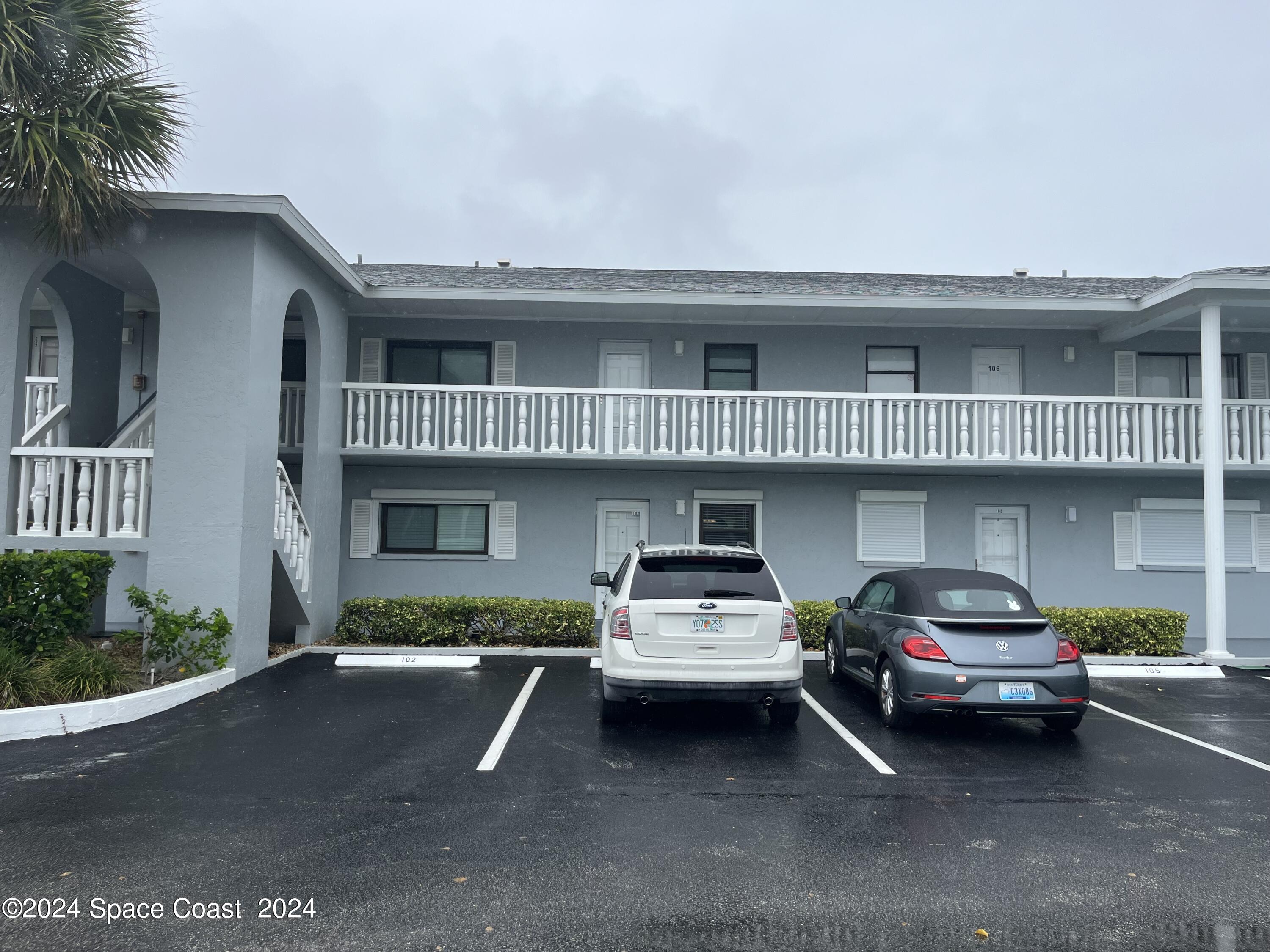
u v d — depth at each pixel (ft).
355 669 34.32
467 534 47.50
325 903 13.51
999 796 19.49
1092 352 48.21
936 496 47.29
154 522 30.35
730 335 48.06
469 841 16.20
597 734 24.47
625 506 47.50
